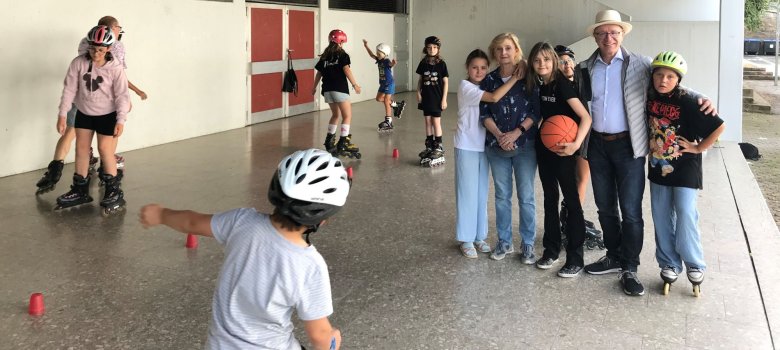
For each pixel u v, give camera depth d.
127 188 6.13
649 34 10.09
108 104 5.26
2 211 5.25
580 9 15.03
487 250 4.47
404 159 7.84
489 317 3.45
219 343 1.92
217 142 8.71
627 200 3.76
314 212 1.80
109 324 3.31
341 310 3.52
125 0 7.66
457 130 4.27
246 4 9.93
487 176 4.40
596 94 3.73
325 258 4.32
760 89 19.41
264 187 6.29
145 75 8.08
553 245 4.14
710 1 9.97
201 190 6.12
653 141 3.58
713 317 3.44
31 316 3.37
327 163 1.84
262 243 1.86
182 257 4.30
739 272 4.07
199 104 9.12
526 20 15.56
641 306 3.59
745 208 5.57
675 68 3.34
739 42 8.98
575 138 3.68
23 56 6.55
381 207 5.61
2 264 4.10
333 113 8.10
